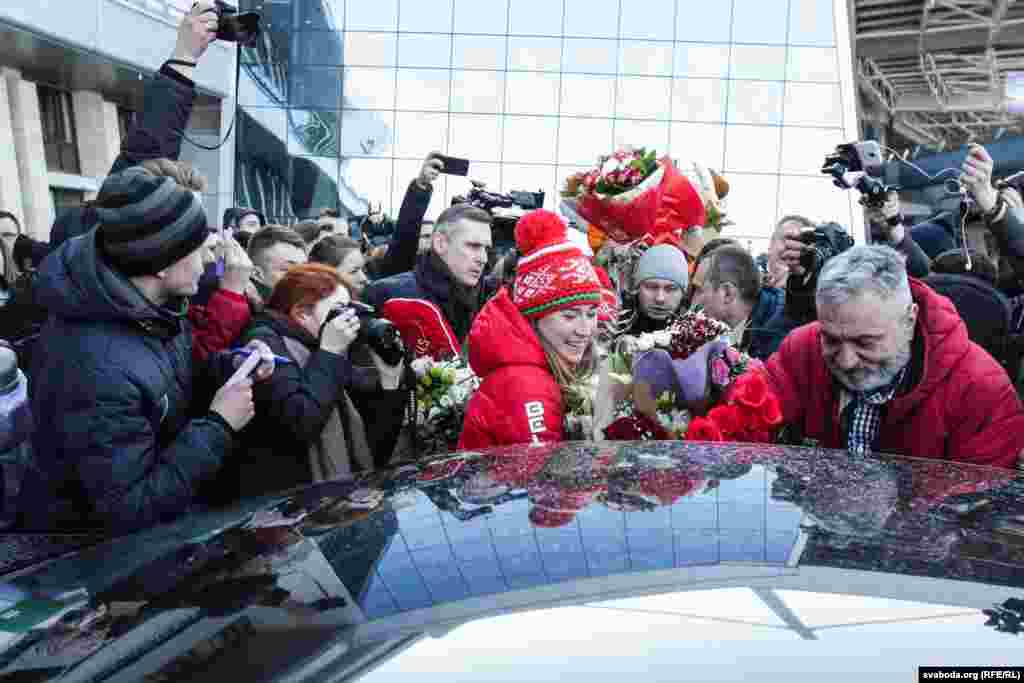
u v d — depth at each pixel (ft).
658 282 9.46
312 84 64.49
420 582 2.77
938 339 6.21
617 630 2.37
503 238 13.53
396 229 13.58
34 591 3.61
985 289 10.85
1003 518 3.10
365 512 3.56
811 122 62.54
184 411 6.95
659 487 3.47
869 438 6.53
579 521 3.11
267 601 2.88
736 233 63.10
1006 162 82.69
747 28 62.39
